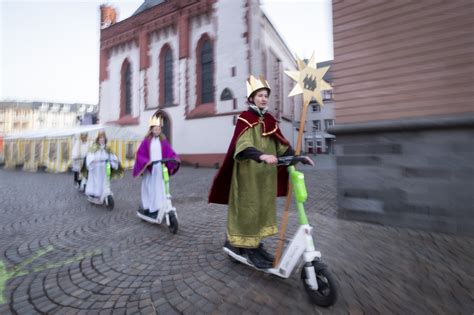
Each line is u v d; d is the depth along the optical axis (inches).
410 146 158.4
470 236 142.7
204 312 85.3
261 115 100.8
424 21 153.9
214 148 720.3
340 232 155.6
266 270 100.6
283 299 90.2
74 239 159.3
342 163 182.9
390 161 164.7
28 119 2498.8
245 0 681.6
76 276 112.9
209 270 112.8
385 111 165.9
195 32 762.2
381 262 116.6
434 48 151.5
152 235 162.1
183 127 775.1
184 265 119.0
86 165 260.2
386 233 152.1
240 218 104.3
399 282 100.3
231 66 698.2
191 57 770.2
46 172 631.8
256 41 692.1
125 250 139.8
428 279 102.0
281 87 917.2
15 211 233.3
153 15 839.7
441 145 149.6
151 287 101.8
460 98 144.9
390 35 163.9
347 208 181.5
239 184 104.8
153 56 849.5
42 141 669.3
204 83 764.0
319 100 95.0
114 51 952.9
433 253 124.3
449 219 148.1
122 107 936.3
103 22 989.8
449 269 109.1
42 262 127.5
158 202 177.3
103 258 130.4
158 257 129.3
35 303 94.3
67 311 89.3
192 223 185.0
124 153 653.3
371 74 170.1
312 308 85.1
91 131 598.2
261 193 104.8
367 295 92.3
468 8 142.4
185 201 262.2
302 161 87.6
